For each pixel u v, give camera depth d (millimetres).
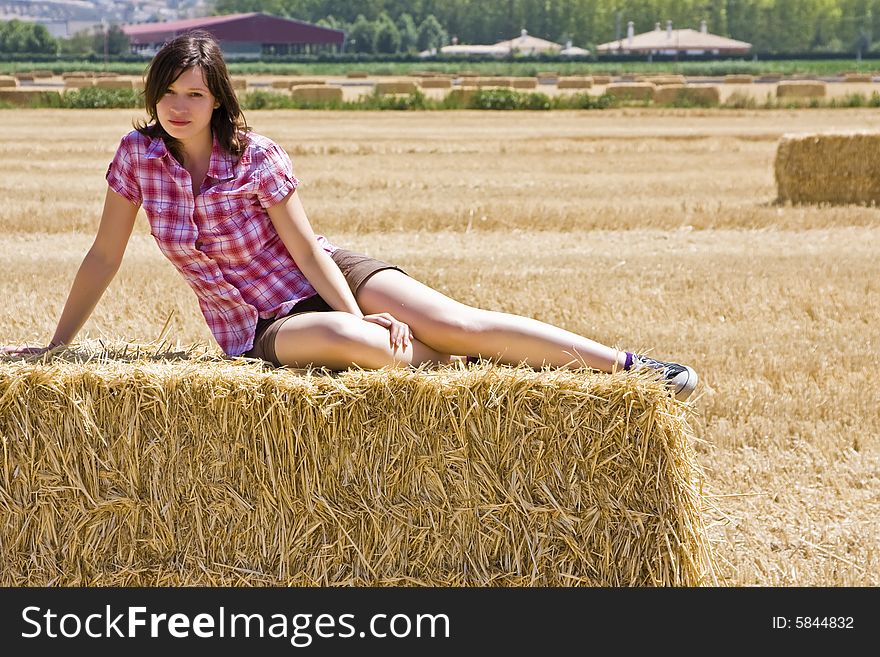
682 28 179625
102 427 3998
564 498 4016
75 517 4051
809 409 6637
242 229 4367
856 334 8609
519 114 41500
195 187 4355
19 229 14008
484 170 21062
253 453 3992
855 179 17078
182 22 156375
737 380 7242
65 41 152500
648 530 4016
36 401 3969
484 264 11422
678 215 15203
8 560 4074
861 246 12961
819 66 102625
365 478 4012
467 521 4031
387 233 14031
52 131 30422
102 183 18734
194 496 4031
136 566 4082
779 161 17266
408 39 191000
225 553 4070
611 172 20969
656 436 3961
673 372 4254
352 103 45500
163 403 3965
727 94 56250
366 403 3953
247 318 4445
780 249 12719
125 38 153500
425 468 4000
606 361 4293
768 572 4570
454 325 4316
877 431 6367
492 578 4051
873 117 38312
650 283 10367
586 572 4051
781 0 174875
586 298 9742
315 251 4422
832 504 5305
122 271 10461
